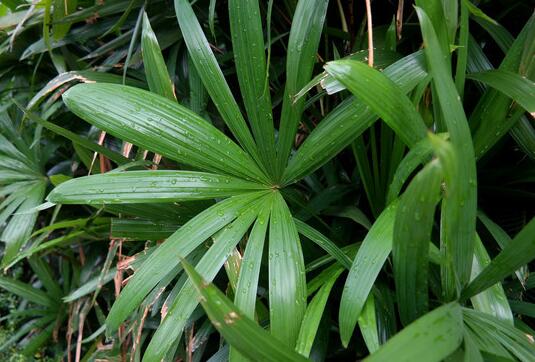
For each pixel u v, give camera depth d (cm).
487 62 56
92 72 67
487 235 58
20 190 80
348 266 48
